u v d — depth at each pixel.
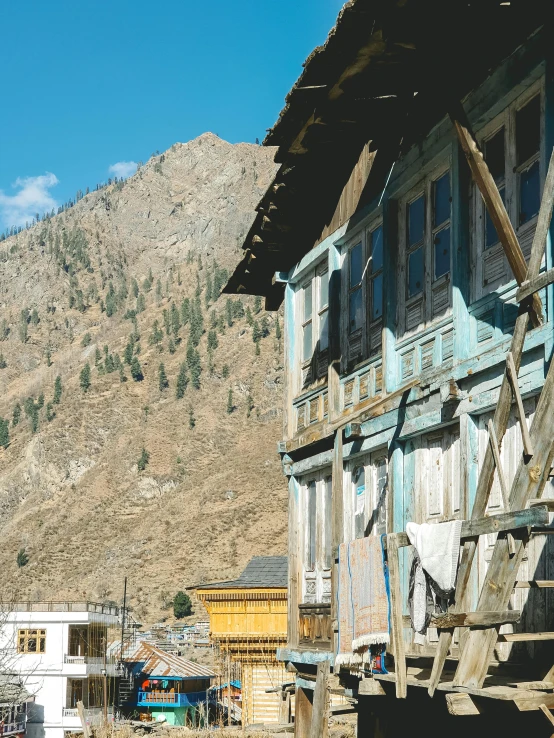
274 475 175.25
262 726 19.23
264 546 148.50
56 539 187.88
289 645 14.98
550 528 8.52
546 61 9.34
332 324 14.30
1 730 46.69
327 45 10.76
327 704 12.09
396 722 11.58
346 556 11.45
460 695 8.51
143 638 100.06
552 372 8.48
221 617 33.72
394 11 9.71
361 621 10.91
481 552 10.12
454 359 10.63
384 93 11.58
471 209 10.80
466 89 10.73
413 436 11.66
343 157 13.96
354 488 13.52
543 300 9.21
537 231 8.77
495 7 9.67
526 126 9.91
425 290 11.80
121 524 189.00
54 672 59.47
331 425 13.46
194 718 44.22
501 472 8.73
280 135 13.37
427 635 11.12
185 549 154.62
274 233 15.67
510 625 9.66
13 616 60.12
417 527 9.42
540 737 8.68
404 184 12.20
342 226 14.11
